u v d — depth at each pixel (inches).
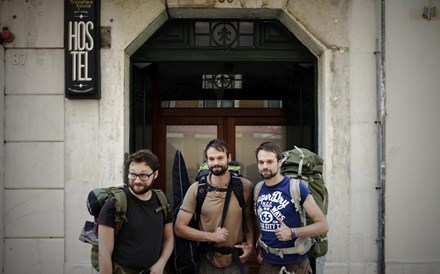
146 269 123.1
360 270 199.5
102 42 200.5
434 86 204.7
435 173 203.5
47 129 200.2
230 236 142.2
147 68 237.8
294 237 127.3
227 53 217.8
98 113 199.9
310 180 145.5
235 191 143.1
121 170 199.0
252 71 248.7
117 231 121.4
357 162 202.4
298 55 218.2
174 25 217.9
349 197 201.5
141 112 229.8
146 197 125.7
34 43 201.2
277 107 256.4
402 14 205.2
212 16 213.8
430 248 202.7
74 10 197.5
